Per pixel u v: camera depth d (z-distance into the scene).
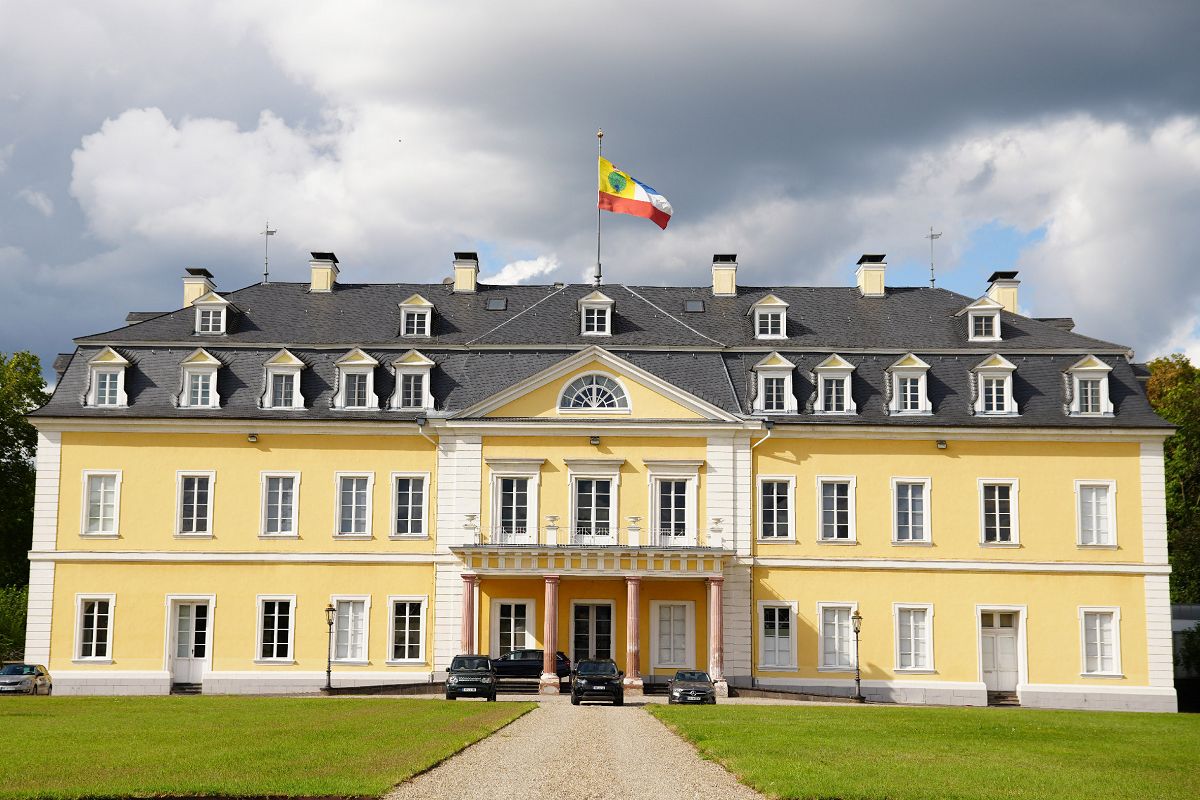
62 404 55.25
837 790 21.48
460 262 62.28
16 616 69.50
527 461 54.41
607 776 23.45
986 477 55.00
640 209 61.84
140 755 24.50
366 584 54.50
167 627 53.91
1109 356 56.66
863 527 54.78
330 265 61.59
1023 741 31.31
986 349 56.97
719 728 32.34
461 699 45.41
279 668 53.88
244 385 55.91
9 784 20.98
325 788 20.89
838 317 59.97
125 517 54.59
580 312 58.28
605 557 51.97
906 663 54.06
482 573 52.09
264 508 54.81
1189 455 74.50
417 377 56.19
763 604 54.22
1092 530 54.81
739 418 54.59
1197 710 59.56
